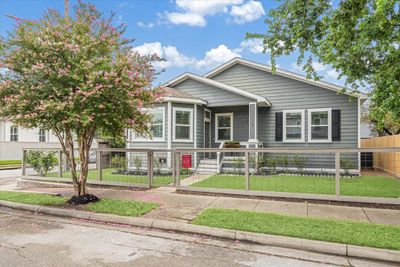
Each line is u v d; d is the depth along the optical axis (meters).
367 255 3.91
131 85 6.39
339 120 12.55
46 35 6.16
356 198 6.54
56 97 6.22
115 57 6.67
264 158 12.16
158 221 5.41
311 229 4.69
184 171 11.52
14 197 7.87
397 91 5.48
